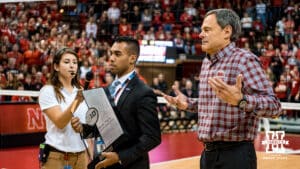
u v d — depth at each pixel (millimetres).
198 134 3414
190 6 16266
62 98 4059
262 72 3152
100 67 13711
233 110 3178
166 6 16469
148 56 14234
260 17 14734
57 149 4051
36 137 10586
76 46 14547
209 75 3318
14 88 13133
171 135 13367
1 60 14797
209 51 3324
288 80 12312
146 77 14859
